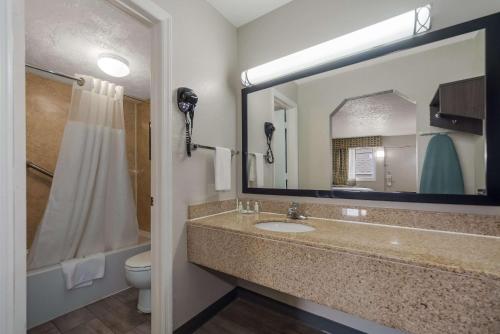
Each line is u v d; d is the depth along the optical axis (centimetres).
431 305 77
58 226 183
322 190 151
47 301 163
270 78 168
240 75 187
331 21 148
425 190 119
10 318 77
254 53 181
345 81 144
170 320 133
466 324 72
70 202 189
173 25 138
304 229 137
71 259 187
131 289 208
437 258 80
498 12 105
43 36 168
